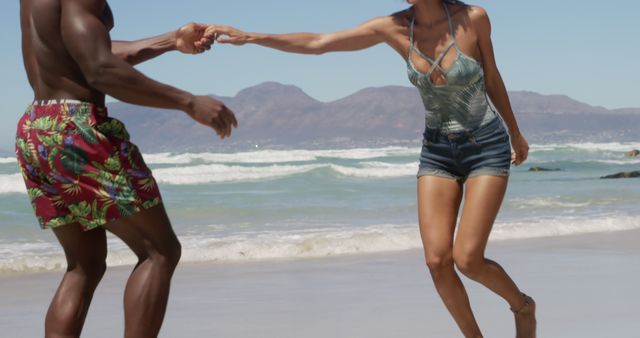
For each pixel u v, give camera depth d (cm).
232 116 286
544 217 1160
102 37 276
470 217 371
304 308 544
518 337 408
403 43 391
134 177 283
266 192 1862
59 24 279
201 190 1952
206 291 614
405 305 550
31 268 752
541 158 4666
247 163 3706
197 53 374
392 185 2088
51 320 300
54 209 288
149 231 290
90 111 279
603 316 500
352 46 409
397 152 5131
